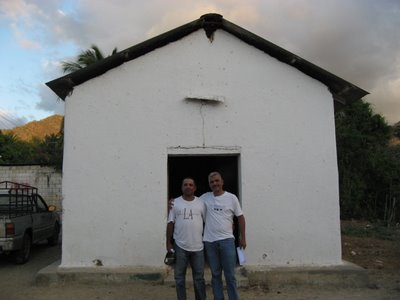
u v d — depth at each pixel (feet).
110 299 20.54
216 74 25.04
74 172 24.23
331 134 25.18
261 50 25.26
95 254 23.93
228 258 17.76
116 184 24.29
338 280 23.50
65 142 24.34
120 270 23.31
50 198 70.44
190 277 22.90
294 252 24.45
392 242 38.99
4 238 27.71
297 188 24.80
